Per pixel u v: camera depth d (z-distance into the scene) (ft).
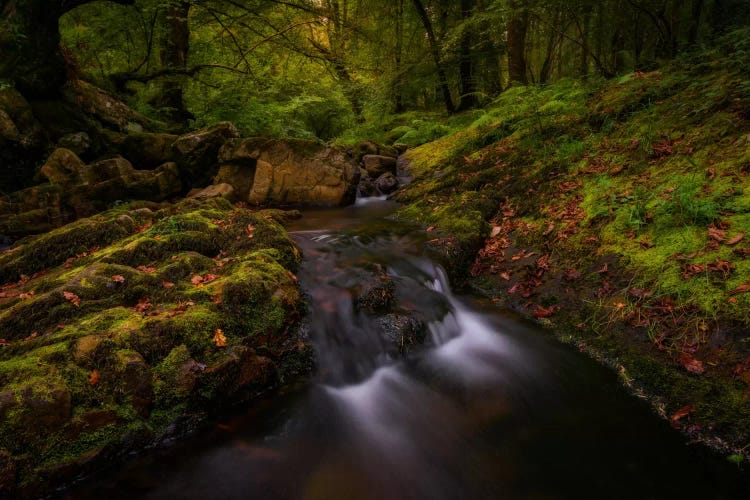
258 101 37.83
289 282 12.41
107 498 7.43
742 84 14.25
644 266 11.90
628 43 40.14
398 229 19.56
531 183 19.16
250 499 7.63
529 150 22.29
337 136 53.16
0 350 8.71
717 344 9.43
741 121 14.19
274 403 9.89
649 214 13.08
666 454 8.32
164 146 27.63
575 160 18.61
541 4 27.71
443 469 8.55
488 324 13.38
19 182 22.84
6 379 7.51
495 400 10.41
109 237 15.05
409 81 48.32
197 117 37.78
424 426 9.75
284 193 26.32
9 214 19.56
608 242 13.39
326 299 13.06
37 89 25.27
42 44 25.08
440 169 28.35
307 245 17.15
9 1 23.89
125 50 39.45
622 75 25.53
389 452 8.96
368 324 12.37
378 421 9.89
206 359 9.31
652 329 10.62
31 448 7.12
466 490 8.06
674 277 11.03
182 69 35.70
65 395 7.50
